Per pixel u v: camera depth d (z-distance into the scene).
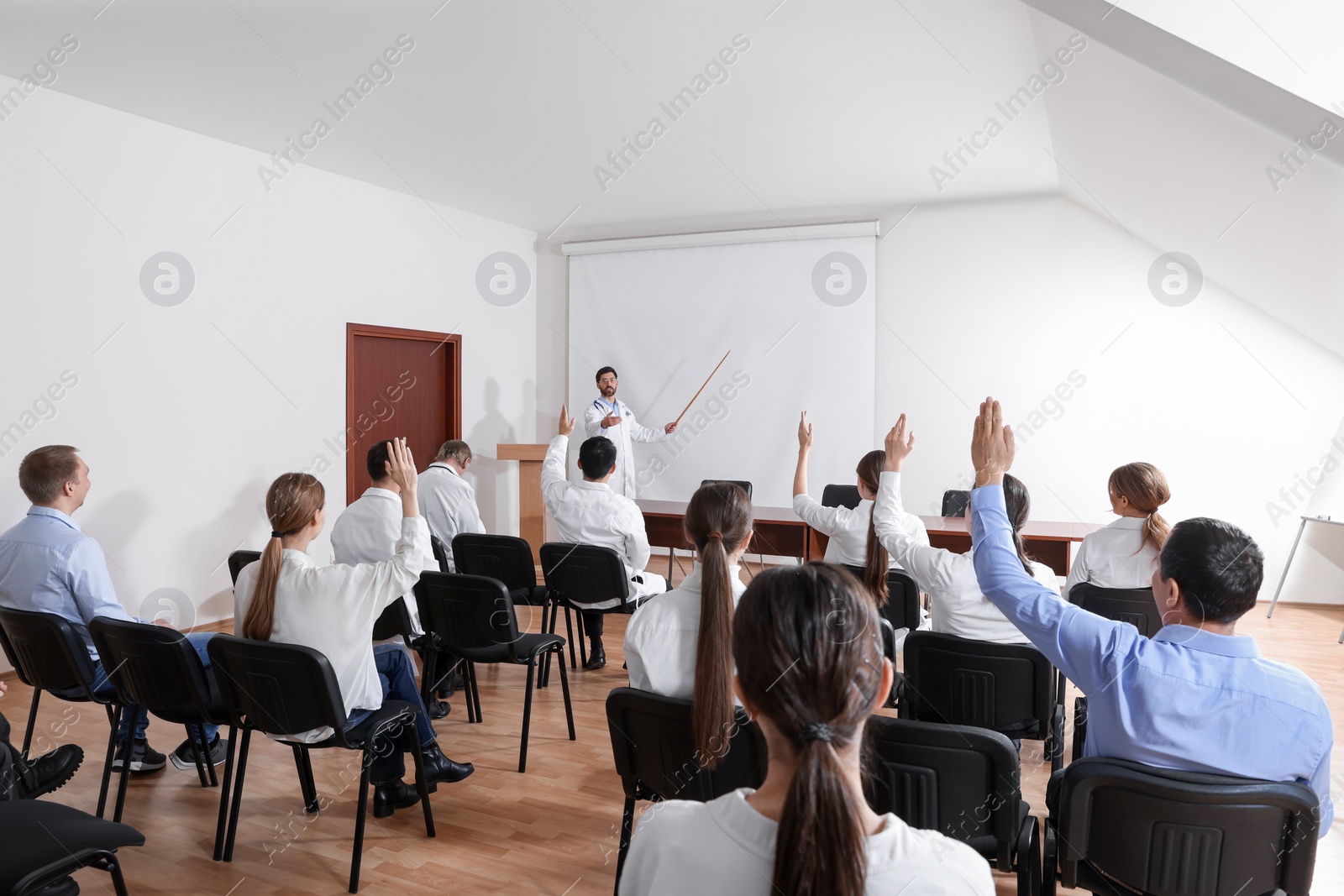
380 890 2.24
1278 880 1.36
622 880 0.76
